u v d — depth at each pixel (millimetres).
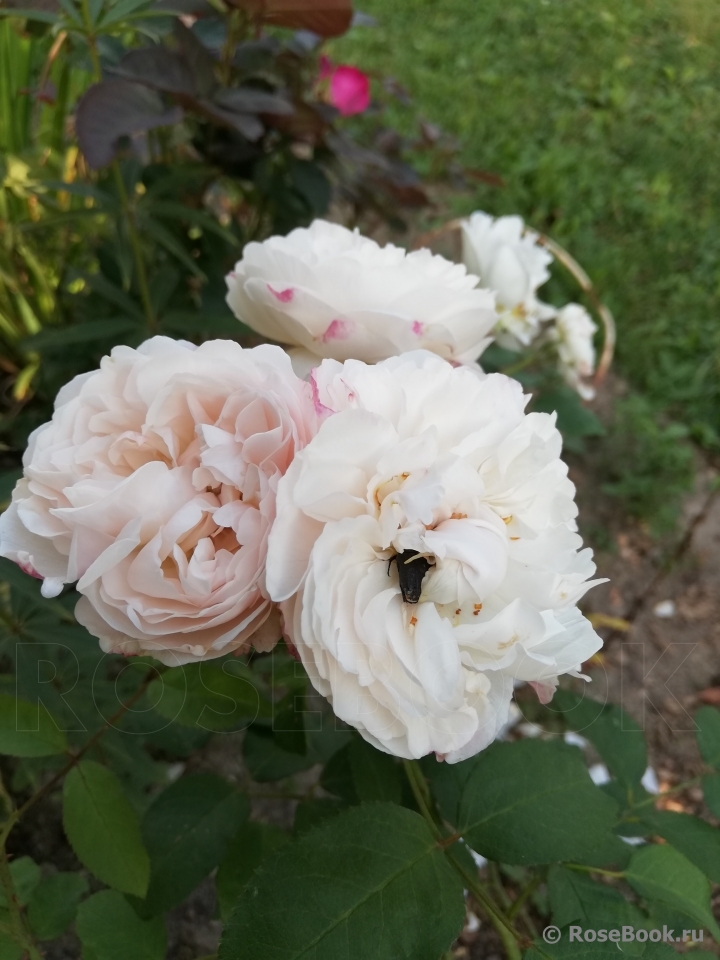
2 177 421
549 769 230
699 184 937
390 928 196
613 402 762
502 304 398
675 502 706
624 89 905
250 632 191
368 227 662
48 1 326
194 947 410
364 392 191
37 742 234
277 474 182
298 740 278
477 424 196
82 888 270
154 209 375
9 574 274
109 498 180
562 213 886
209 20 414
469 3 871
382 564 193
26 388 537
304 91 458
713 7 881
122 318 396
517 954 224
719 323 822
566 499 203
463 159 873
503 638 186
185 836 263
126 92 323
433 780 253
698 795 523
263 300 244
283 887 199
